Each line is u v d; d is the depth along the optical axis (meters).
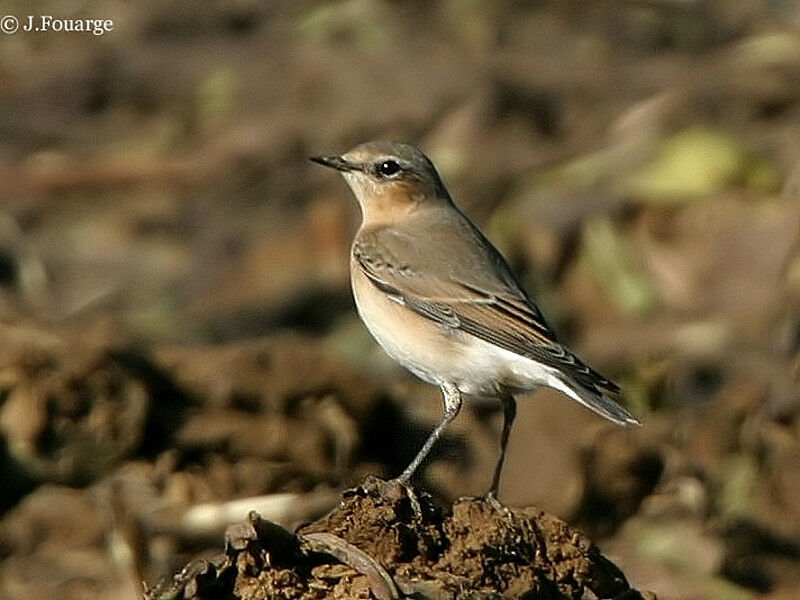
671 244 17.05
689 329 16.00
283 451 13.41
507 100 18.88
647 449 13.74
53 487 13.03
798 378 14.88
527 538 9.11
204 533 12.62
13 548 12.75
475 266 11.90
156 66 20.30
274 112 19.45
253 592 8.63
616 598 9.24
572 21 20.08
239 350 13.98
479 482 13.54
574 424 13.79
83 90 20.17
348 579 8.65
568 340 16.41
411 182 12.50
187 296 17.17
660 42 19.70
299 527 9.03
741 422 14.30
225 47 20.42
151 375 13.66
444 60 19.47
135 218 18.48
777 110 18.41
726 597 12.66
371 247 12.16
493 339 11.53
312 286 17.22
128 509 12.67
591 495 13.52
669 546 13.17
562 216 17.23
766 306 16.14
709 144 17.80
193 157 19.22
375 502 9.02
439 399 14.21
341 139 18.94
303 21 20.48
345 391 13.86
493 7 20.25
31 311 16.50
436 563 8.92
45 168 19.16
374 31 20.08
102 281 17.39
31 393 13.09
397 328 11.92
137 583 12.26
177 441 13.31
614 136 18.33
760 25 19.66
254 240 17.91
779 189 17.42
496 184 17.91
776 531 13.29
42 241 18.09
